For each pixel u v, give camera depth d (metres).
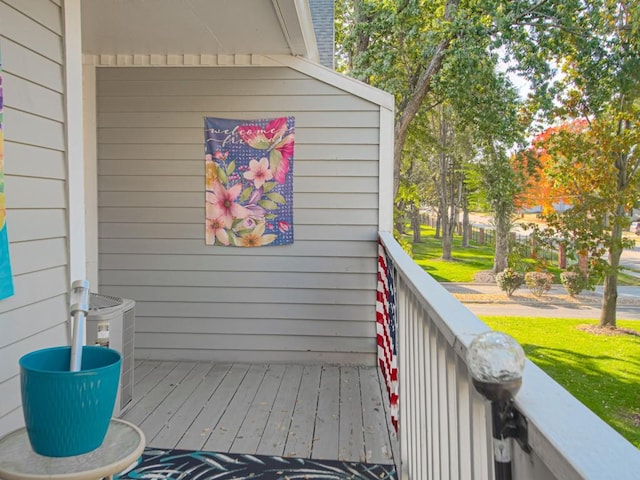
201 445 2.92
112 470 1.23
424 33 10.84
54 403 1.23
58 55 2.22
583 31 7.94
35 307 2.07
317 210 4.45
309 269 4.46
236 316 4.50
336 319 4.48
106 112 4.45
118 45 4.16
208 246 4.48
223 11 3.35
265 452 2.85
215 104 4.43
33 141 2.05
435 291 1.73
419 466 2.05
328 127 4.39
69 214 2.27
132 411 3.40
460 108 10.37
